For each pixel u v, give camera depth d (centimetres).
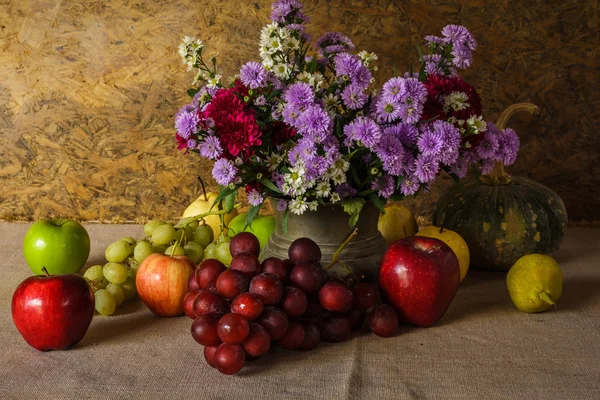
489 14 219
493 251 189
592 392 129
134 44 226
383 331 150
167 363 141
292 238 164
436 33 221
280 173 151
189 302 150
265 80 149
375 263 163
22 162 236
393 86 145
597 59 220
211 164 235
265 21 223
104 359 143
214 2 222
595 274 189
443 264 151
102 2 223
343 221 160
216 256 178
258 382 133
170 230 180
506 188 194
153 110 231
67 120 232
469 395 128
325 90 158
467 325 158
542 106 225
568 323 159
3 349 147
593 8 217
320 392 129
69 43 226
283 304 141
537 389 130
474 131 149
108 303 162
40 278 145
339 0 221
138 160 235
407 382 133
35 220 239
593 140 227
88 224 236
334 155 143
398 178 149
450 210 195
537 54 221
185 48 159
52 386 132
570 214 233
